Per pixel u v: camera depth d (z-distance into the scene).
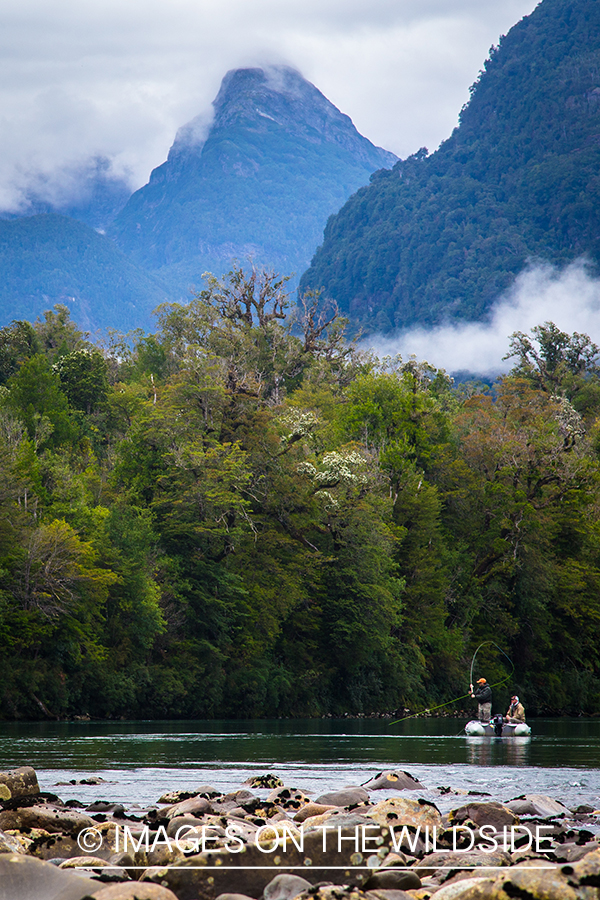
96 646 62.41
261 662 73.06
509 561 92.50
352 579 78.25
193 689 68.62
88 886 8.68
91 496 70.56
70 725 52.56
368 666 81.00
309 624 77.62
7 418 78.00
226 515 74.06
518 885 7.99
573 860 11.43
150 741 39.06
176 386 78.94
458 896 8.22
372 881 9.67
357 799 15.70
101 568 63.69
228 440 79.44
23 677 57.59
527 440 97.31
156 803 17.53
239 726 55.69
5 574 57.84
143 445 76.94
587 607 98.25
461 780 23.69
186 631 70.81
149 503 75.12
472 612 90.56
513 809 16.58
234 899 8.77
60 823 13.32
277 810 15.48
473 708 88.19
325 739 42.06
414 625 84.69
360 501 78.12
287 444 78.88
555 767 27.55
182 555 72.75
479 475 97.31
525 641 96.12
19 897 8.69
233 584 72.94
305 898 8.81
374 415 97.88
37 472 68.44
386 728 54.97
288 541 76.19
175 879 9.80
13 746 34.94
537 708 95.75
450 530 94.75
